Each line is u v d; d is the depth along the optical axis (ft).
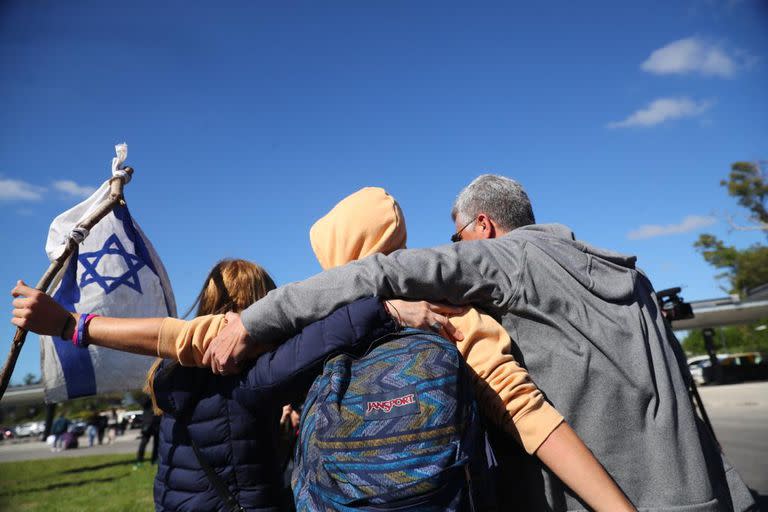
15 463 63.57
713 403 64.13
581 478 4.44
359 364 4.57
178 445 5.86
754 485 20.36
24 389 108.88
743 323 115.55
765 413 48.85
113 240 7.83
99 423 114.83
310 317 4.98
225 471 5.58
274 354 5.08
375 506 3.94
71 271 7.46
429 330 4.89
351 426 4.21
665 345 5.28
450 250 5.09
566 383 4.93
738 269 149.69
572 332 5.01
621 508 4.33
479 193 6.29
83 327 5.39
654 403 4.91
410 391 4.21
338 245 5.86
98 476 43.04
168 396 5.80
